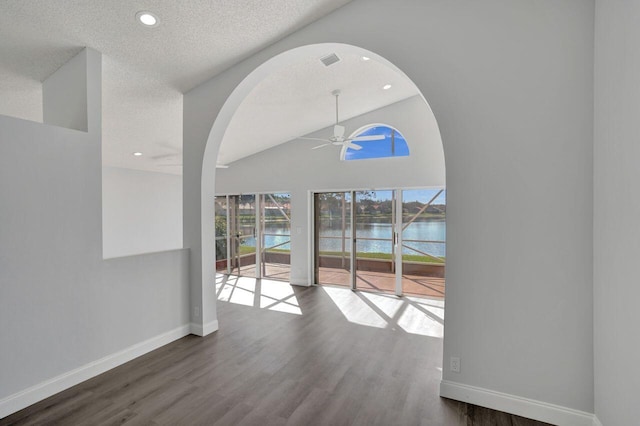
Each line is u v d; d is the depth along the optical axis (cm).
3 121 209
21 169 217
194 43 277
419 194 533
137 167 659
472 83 216
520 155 205
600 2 179
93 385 243
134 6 229
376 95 473
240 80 312
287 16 259
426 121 511
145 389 237
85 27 243
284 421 201
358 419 203
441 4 225
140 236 684
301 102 446
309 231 596
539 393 203
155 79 321
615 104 164
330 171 577
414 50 232
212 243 353
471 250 219
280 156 622
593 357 190
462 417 205
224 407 215
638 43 143
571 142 194
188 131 346
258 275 662
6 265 210
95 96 269
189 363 278
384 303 473
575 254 194
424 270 532
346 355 294
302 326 371
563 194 196
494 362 213
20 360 215
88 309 254
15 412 210
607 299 173
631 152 150
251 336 340
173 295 328
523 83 204
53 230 234
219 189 691
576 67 192
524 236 205
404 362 280
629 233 153
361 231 568
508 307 210
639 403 146
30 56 271
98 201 264
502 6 209
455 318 223
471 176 218
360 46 251
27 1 214
